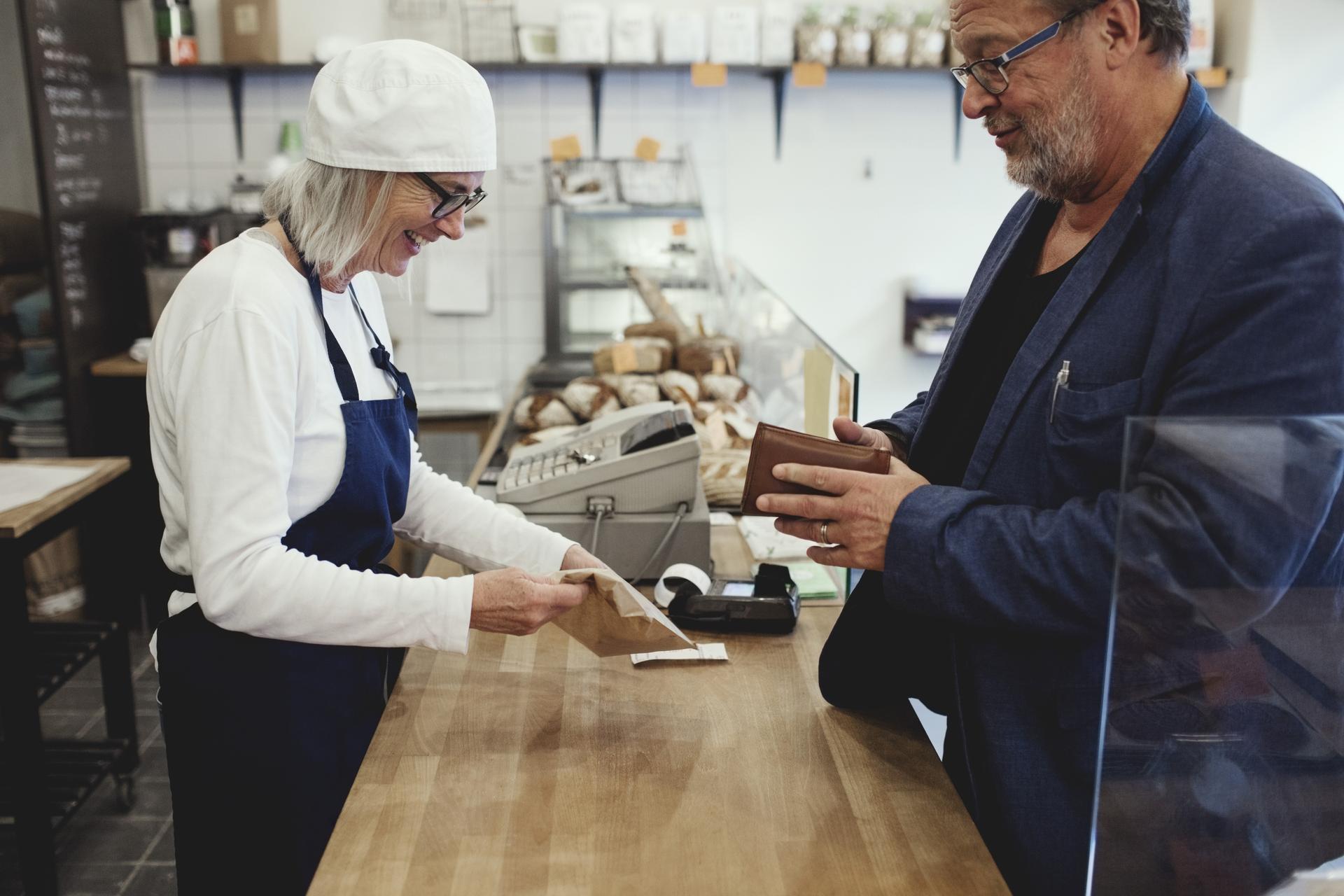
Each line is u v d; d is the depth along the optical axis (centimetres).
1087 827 125
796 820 124
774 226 450
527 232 445
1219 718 103
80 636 271
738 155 443
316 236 139
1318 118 402
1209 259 115
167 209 401
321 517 147
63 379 370
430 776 132
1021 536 121
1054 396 126
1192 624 101
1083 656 123
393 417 159
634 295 429
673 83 435
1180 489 99
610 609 143
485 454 277
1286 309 109
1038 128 125
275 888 148
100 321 390
